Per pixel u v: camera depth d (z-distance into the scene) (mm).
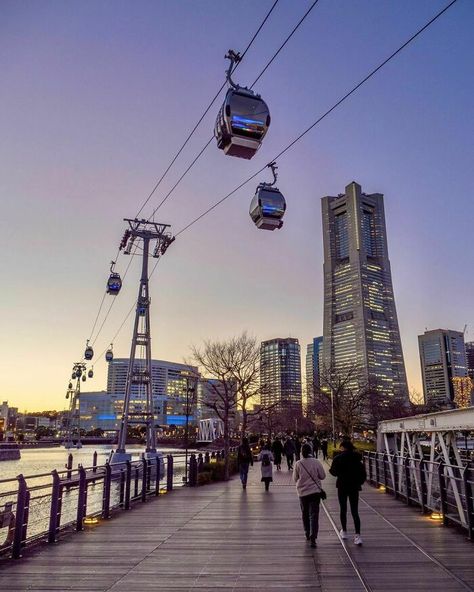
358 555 9000
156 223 51219
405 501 16328
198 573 7965
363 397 66625
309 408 81250
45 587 7297
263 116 7695
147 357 52812
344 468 10227
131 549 9727
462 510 11281
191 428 192625
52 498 10688
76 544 10219
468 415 11102
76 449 155750
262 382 59188
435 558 8672
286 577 7672
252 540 10500
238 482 24906
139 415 51688
